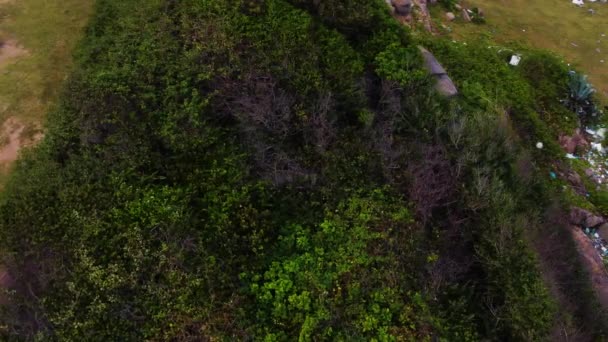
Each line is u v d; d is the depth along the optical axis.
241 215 8.87
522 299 8.75
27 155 10.24
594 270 11.42
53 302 7.80
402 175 10.11
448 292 8.99
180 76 10.34
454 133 10.73
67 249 8.28
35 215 8.65
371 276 8.74
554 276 10.34
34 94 11.75
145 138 9.70
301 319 8.12
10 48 12.70
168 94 10.15
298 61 10.77
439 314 8.58
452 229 9.77
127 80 10.40
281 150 10.02
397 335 8.14
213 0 11.53
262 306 8.27
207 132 9.77
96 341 7.49
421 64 12.16
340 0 11.80
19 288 8.12
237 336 7.76
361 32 12.31
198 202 9.09
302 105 10.33
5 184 10.09
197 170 9.40
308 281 8.52
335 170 9.93
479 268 9.56
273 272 8.57
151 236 8.38
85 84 10.74
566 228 11.59
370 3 12.50
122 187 8.94
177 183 9.34
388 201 9.78
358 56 11.70
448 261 9.36
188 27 11.10
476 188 9.94
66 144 9.91
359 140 10.39
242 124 9.94
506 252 9.21
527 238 9.92
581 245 11.84
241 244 8.69
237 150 9.85
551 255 10.62
